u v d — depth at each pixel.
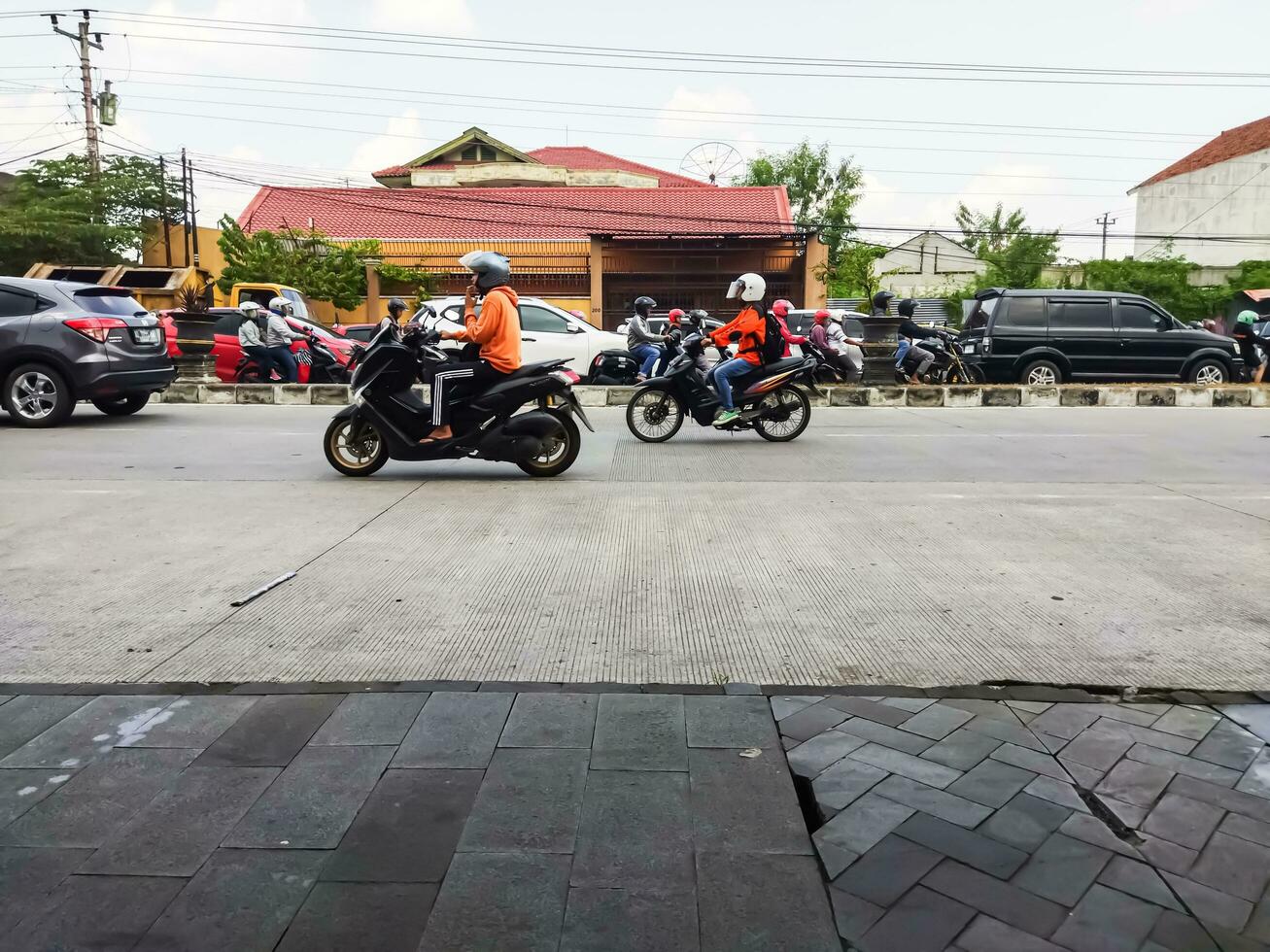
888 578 4.80
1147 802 2.61
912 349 15.85
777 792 2.66
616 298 32.75
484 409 7.51
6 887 2.24
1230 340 16.03
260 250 29.25
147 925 2.11
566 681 3.45
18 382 10.51
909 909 2.17
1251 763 2.83
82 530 5.77
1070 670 3.55
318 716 3.13
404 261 32.69
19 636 3.90
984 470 8.12
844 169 48.16
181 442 9.64
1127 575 4.84
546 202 36.12
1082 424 11.82
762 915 2.15
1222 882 2.26
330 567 4.98
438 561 5.12
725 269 32.41
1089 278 39.09
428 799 2.62
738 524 6.03
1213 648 3.79
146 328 11.17
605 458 8.85
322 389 14.25
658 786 2.69
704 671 3.55
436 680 3.45
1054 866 2.33
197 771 2.77
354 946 2.05
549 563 5.07
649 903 2.18
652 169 46.25
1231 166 46.66
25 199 31.73
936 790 2.67
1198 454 9.09
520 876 2.28
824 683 3.45
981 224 59.00
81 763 2.82
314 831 2.47
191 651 3.74
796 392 9.97
